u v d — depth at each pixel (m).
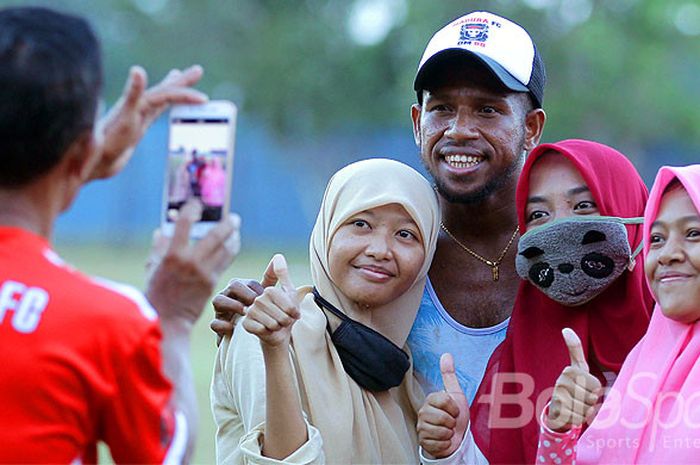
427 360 4.78
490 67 4.70
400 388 4.62
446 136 4.80
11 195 3.05
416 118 5.25
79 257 24.80
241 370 4.34
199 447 8.84
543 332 4.49
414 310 4.65
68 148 3.05
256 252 27.66
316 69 26.34
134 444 3.05
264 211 30.70
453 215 4.98
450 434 4.25
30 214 3.07
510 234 4.95
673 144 26.86
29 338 2.94
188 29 26.83
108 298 3.05
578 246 4.32
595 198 4.39
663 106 24.28
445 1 24.06
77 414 2.96
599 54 23.47
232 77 26.59
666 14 24.36
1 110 2.97
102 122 3.25
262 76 26.41
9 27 3.05
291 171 29.59
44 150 3.01
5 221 3.06
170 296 3.27
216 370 4.61
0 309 2.96
